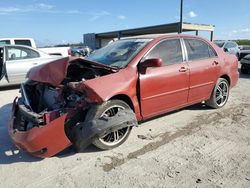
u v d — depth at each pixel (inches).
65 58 158.9
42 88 169.2
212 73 224.7
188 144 169.6
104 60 187.2
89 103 149.3
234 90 334.3
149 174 136.0
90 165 145.6
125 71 167.3
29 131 143.3
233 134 185.2
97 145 157.2
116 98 161.6
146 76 173.6
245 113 231.6
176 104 199.5
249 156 153.5
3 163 149.5
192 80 206.4
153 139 177.5
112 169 141.4
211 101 235.6
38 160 151.6
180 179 131.3
